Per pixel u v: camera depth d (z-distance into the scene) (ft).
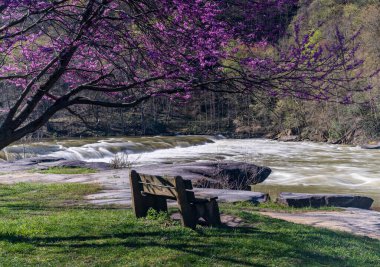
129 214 31.32
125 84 26.66
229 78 22.67
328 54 24.07
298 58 21.77
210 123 196.95
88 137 163.32
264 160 109.19
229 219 30.22
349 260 23.09
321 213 42.88
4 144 24.06
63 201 42.70
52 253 22.81
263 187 72.02
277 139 175.83
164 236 25.41
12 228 27.22
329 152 128.47
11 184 54.24
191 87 23.72
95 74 29.22
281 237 26.04
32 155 106.32
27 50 26.73
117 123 184.96
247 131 190.08
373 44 138.72
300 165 99.19
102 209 37.76
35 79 24.11
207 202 27.73
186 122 198.49
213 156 116.78
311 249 24.12
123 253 22.82
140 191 30.01
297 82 22.70
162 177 28.14
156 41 23.31
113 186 51.21
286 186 73.05
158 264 21.35
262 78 22.36
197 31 21.40
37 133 158.10
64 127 169.37
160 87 24.95
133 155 116.16
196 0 21.12
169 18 22.48
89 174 62.28
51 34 24.73
